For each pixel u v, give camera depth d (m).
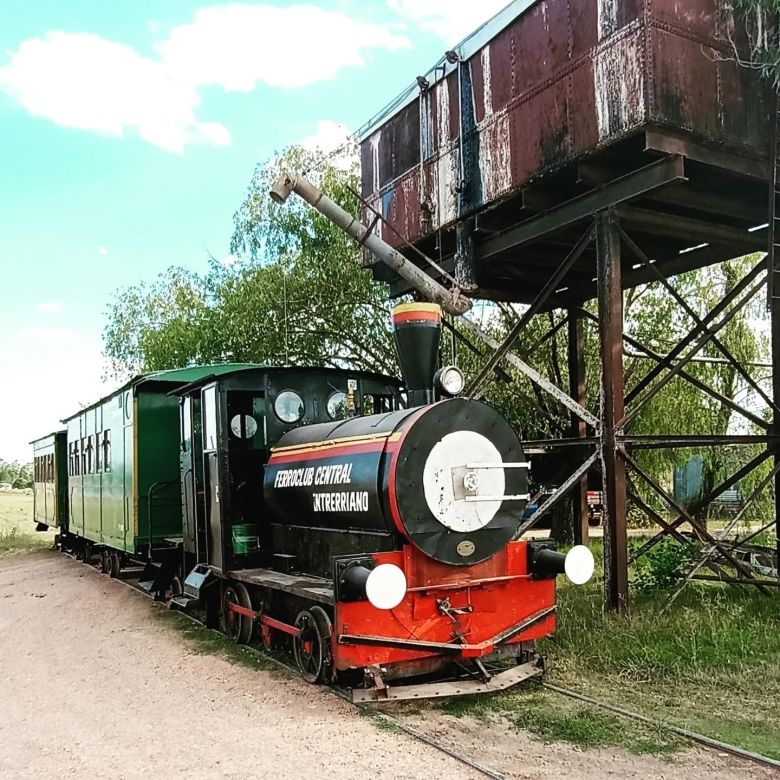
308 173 20.00
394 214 12.75
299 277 19.44
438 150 11.61
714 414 17.58
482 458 7.06
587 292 13.38
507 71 10.27
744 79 9.14
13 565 19.64
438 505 6.77
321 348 19.95
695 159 8.79
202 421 9.95
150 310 25.17
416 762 5.46
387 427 7.17
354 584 6.35
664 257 12.39
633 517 22.25
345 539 7.68
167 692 7.51
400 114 12.67
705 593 10.47
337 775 5.29
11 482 102.94
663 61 8.41
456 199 11.14
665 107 8.38
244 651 8.96
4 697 7.66
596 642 8.24
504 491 7.15
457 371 7.31
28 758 5.92
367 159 13.63
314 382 9.79
